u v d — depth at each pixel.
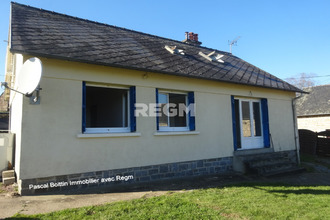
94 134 5.96
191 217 3.95
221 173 8.21
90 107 11.27
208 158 8.08
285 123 10.77
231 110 8.93
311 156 12.80
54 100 5.54
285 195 5.45
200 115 8.06
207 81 8.38
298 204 4.75
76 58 5.56
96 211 4.12
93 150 5.96
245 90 9.49
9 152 7.14
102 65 5.99
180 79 7.71
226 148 8.58
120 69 6.57
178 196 5.18
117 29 10.54
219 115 8.55
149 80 7.07
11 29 6.12
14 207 4.34
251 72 11.02
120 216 3.93
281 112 10.71
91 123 11.06
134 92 6.76
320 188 6.23
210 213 4.16
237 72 10.02
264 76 11.15
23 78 5.19
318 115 18.06
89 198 5.00
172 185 6.32
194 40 14.30
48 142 5.39
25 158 5.11
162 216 3.95
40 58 5.45
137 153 6.64
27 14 7.95
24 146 5.12
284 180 7.46
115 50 7.25
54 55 5.28
